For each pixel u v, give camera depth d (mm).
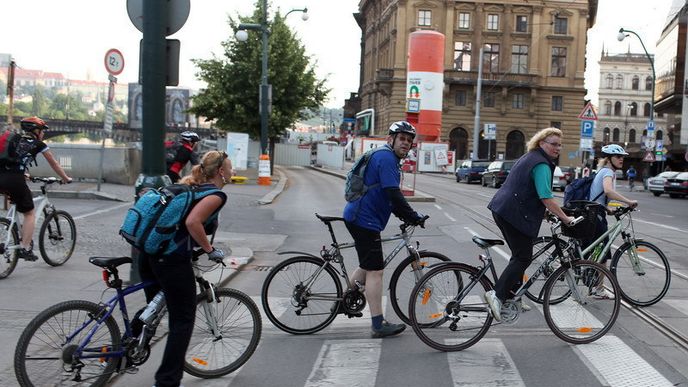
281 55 34625
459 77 62406
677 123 53156
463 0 62000
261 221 14625
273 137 36500
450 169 54406
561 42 62500
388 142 5766
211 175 4406
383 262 5809
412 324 5430
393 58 64250
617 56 107375
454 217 16531
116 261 4289
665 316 6645
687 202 30391
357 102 96000
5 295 6637
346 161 74938
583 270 5723
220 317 4852
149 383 4680
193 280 4320
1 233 7395
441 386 4641
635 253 7180
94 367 4230
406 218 5641
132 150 21172
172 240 4184
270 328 6160
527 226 5418
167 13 6734
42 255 7965
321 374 4898
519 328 6152
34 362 4016
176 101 90000
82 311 4191
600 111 108500
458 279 5582
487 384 4676
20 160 7355
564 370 4973
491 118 63062
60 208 14484
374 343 5695
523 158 5520
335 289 6035
